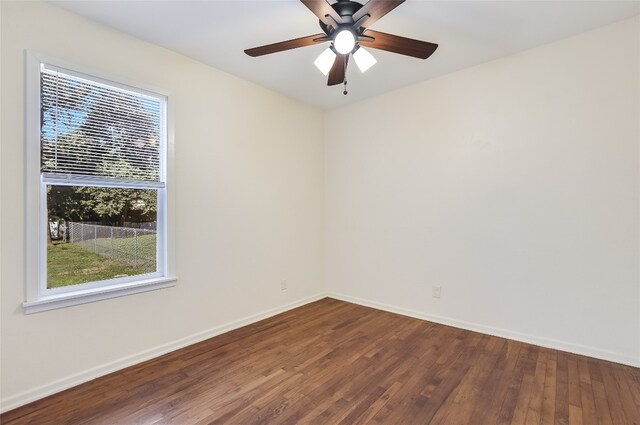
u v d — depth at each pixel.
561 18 2.21
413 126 3.37
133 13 2.09
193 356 2.49
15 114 1.86
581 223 2.46
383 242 3.63
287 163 3.64
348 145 3.94
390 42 2.02
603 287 2.38
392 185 3.54
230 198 3.04
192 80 2.73
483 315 2.93
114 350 2.26
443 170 3.16
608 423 1.71
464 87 3.01
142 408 1.83
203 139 2.81
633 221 2.27
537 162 2.64
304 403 1.89
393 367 2.31
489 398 1.93
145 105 2.47
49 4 1.97
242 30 2.31
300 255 3.82
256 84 3.28
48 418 1.75
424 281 3.31
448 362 2.38
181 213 2.66
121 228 2.38
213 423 1.71
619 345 2.32
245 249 3.18
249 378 2.16
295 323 3.22
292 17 2.16
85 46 2.12
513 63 2.73
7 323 1.83
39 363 1.93
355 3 1.87
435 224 3.22
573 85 2.47
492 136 2.86
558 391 1.99
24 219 1.89
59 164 2.04
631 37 2.24
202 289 2.81
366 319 3.32
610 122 2.33
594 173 2.40
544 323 2.62
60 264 2.09
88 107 2.17
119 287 2.27
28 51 1.89
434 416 1.77
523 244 2.72
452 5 2.03
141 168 2.45
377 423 1.71
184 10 2.07
